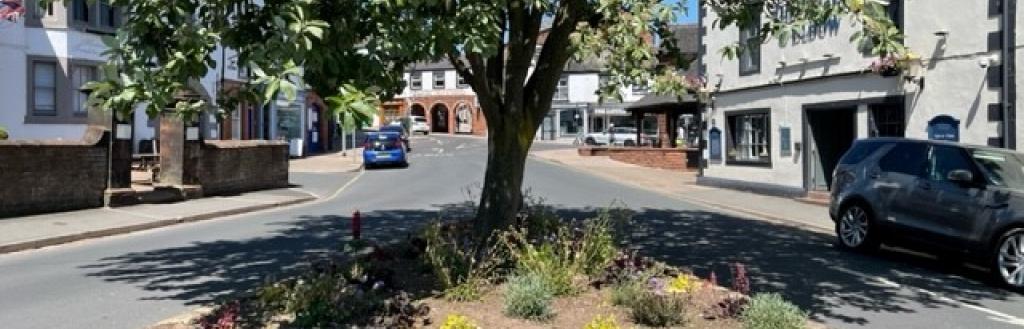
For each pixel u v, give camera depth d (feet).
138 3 18.22
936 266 34.81
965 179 31.91
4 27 78.38
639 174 98.89
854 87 55.36
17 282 29.76
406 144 150.10
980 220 31.27
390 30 18.69
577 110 222.07
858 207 38.01
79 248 39.55
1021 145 42.01
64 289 28.35
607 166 113.60
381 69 19.04
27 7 80.74
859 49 24.58
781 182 65.41
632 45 21.08
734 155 74.23
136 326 22.84
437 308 22.29
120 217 49.65
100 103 18.76
